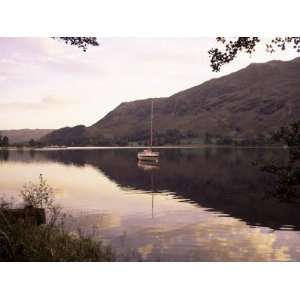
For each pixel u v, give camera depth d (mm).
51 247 6727
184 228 17344
